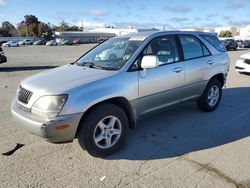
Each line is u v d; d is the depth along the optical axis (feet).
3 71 45.44
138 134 16.76
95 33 342.85
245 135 16.65
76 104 12.53
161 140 15.96
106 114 13.53
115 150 14.28
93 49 18.25
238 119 19.44
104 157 13.96
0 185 11.53
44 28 372.17
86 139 13.19
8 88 29.94
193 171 12.62
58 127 12.28
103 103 13.73
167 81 16.37
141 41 16.07
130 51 15.55
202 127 17.92
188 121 18.94
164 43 16.94
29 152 14.40
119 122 14.15
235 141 15.79
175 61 17.28
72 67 15.97
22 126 13.19
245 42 156.66
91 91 13.03
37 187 11.44
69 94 12.53
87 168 12.89
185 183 11.68
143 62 14.60
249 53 40.01
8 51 123.85
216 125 18.28
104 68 15.03
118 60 15.38
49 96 12.44
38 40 272.92
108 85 13.64
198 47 19.34
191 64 18.10
